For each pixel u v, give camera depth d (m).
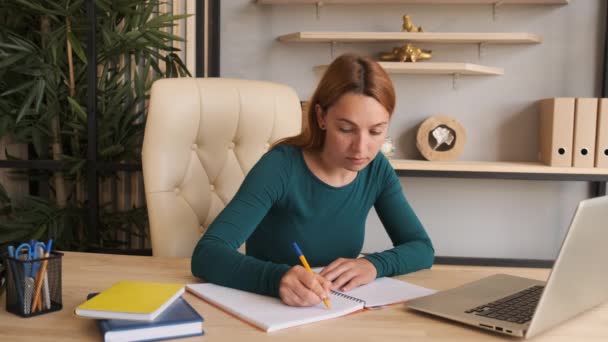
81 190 2.77
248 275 0.98
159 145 1.55
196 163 1.63
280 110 1.77
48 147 2.74
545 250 3.06
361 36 2.77
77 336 0.77
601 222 0.80
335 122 1.08
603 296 0.91
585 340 0.78
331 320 0.86
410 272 1.15
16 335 0.77
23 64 2.53
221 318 0.86
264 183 1.19
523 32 2.96
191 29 2.75
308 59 3.02
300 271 0.93
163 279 1.07
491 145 3.02
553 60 2.96
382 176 1.34
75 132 2.59
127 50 2.55
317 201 1.25
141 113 2.64
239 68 3.05
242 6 3.02
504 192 3.06
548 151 2.73
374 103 1.05
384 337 0.79
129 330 0.75
